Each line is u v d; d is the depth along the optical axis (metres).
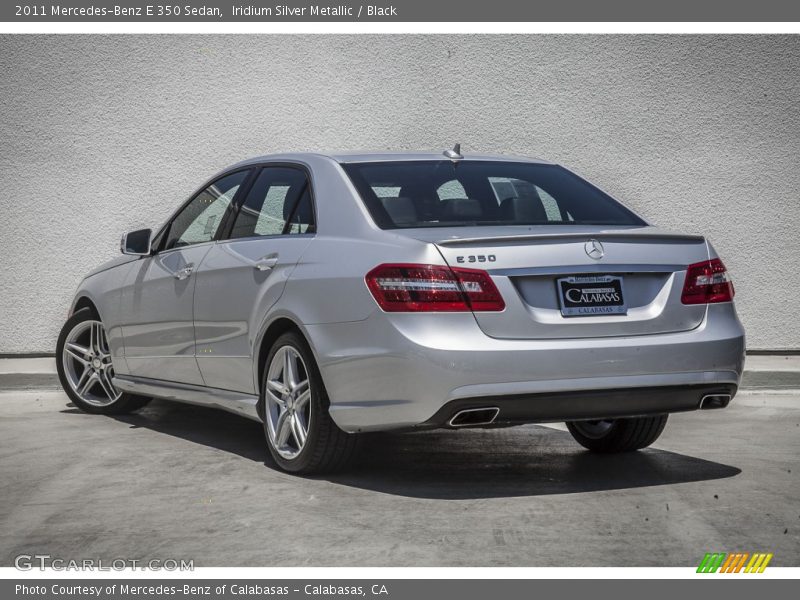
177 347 5.67
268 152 8.92
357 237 4.43
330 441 4.55
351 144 8.91
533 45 8.90
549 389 4.09
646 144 8.94
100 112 8.88
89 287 6.66
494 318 4.08
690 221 8.98
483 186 4.86
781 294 8.97
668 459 5.11
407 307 4.08
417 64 8.88
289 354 4.71
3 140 8.89
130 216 8.92
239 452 5.35
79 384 6.75
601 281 4.25
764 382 7.93
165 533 3.79
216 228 5.52
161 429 6.11
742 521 3.86
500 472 4.80
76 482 4.64
